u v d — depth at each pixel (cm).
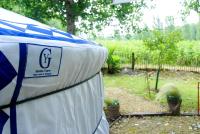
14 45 118
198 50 1631
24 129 145
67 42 175
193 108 779
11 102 134
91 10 1039
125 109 768
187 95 946
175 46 1132
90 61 222
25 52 123
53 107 177
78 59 185
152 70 1466
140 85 1137
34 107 154
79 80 227
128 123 649
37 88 144
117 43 1748
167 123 650
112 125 631
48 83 153
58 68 155
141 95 955
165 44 1112
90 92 272
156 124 644
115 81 1231
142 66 1515
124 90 1033
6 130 133
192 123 649
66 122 201
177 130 607
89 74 253
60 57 154
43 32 174
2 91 120
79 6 997
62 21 1023
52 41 152
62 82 179
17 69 121
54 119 178
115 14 1085
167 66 1467
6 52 114
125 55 1614
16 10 1057
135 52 1587
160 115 706
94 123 292
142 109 770
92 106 283
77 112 229
